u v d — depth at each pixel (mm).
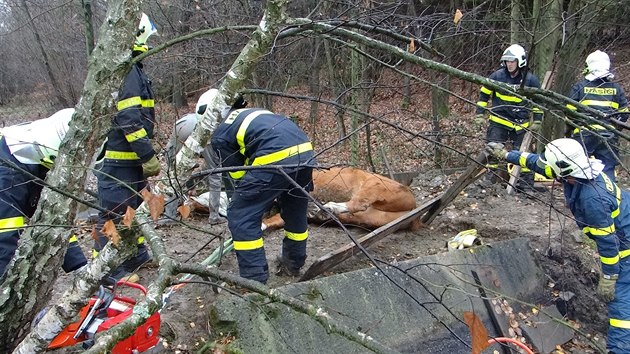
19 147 2764
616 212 3818
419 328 3834
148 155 3602
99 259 2139
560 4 6078
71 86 8312
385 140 8047
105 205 3840
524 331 4250
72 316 2168
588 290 4812
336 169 5625
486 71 6672
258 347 3193
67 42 7930
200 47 6043
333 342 3457
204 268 1831
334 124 9469
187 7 6707
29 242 2166
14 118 8125
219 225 5375
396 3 3109
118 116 3447
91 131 2080
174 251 4781
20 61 8148
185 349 3295
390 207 5359
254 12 6906
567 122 2141
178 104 7105
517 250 4812
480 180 6539
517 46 6082
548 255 4957
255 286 1805
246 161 3719
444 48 5027
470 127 7320
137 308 1606
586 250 5082
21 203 2816
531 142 6770
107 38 2029
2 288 2188
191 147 2119
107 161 3832
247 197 3508
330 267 4238
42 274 2199
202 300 3818
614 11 6566
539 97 2133
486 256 4559
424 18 2879
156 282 1726
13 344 2311
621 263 3934
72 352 2918
